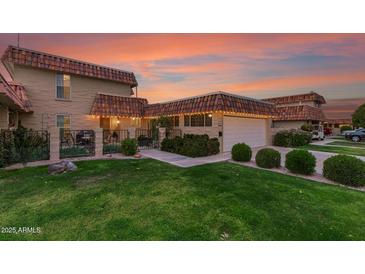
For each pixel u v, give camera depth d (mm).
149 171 6859
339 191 5082
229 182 5637
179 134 13891
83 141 11805
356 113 29297
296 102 27141
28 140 8359
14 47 11266
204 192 4820
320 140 23375
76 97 13523
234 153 9023
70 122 13266
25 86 11711
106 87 15039
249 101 13172
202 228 3289
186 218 3572
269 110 14664
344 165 5688
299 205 4203
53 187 5117
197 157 9867
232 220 3527
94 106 13602
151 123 15570
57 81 12867
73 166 6910
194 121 12797
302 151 6930
